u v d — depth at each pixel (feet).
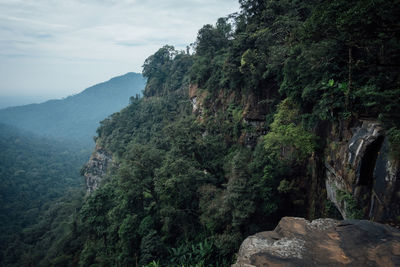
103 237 98.37
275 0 85.56
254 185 57.06
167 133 99.76
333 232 19.43
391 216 28.99
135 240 81.82
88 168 252.62
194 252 64.39
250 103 86.99
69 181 419.54
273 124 62.03
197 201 79.25
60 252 117.08
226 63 95.71
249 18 99.91
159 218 85.61
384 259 15.44
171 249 73.26
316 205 53.93
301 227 20.79
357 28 32.12
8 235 214.90
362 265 15.46
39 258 158.51
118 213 90.53
